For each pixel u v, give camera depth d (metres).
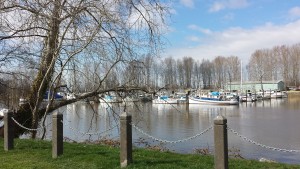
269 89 116.31
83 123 28.73
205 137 26.16
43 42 16.02
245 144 24.17
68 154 11.13
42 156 11.07
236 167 9.89
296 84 127.44
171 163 9.90
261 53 132.38
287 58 128.75
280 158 20.17
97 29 15.11
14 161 10.46
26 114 17.81
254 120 43.31
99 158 10.55
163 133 30.53
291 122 40.09
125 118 9.42
